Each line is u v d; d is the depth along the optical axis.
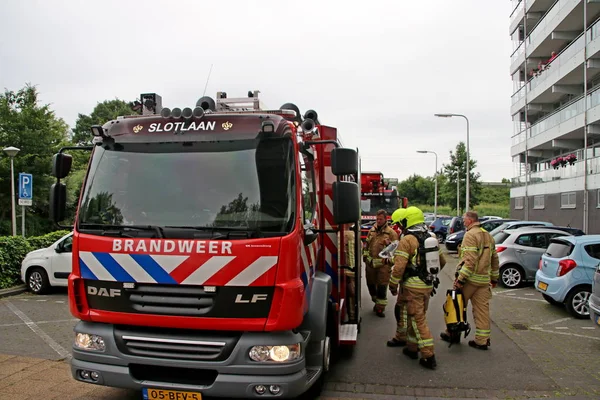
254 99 5.88
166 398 4.04
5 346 6.95
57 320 8.62
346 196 4.37
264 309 3.97
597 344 7.33
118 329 4.22
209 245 4.02
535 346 7.21
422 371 6.06
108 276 4.20
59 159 4.75
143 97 5.53
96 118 52.34
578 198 26.56
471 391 5.42
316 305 4.68
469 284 7.08
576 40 26.58
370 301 10.84
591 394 5.34
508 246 12.83
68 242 11.13
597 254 9.11
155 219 4.24
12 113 23.20
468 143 28.03
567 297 9.10
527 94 34.69
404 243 6.21
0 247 11.52
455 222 25.28
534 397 5.26
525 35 34.72
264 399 4.03
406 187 85.50
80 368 4.21
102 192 4.44
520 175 36.53
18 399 5.00
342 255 6.33
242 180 4.26
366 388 5.49
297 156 4.37
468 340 7.53
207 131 4.41
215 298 4.00
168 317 4.05
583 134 28.34
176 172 4.36
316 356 4.60
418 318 6.22
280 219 4.12
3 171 22.34
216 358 3.98
